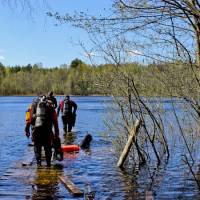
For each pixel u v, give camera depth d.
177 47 7.37
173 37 7.21
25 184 8.40
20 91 119.12
